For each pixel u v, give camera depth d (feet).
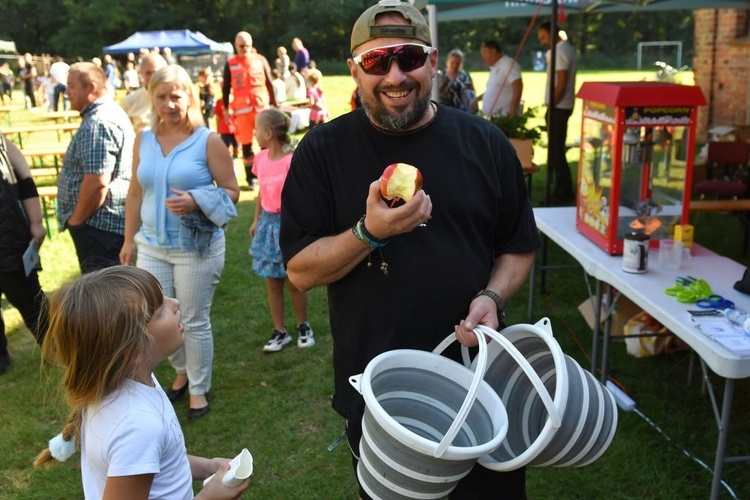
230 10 127.24
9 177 12.11
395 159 5.82
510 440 5.70
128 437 4.66
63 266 19.98
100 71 11.94
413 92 5.53
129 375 4.90
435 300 5.79
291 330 14.96
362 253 5.48
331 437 10.87
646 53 127.75
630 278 9.90
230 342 14.49
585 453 5.16
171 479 4.91
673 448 10.05
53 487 9.87
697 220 22.35
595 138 11.41
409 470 4.71
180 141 10.68
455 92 27.12
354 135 5.92
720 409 11.05
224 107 29.25
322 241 5.77
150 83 10.57
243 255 20.34
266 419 11.43
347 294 6.00
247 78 27.73
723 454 8.20
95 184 11.66
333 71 122.52
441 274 5.77
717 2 26.53
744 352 7.45
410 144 5.82
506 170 6.11
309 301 16.58
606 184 11.02
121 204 12.12
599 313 11.31
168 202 10.17
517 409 5.77
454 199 5.80
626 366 12.53
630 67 118.42
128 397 4.84
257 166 13.23
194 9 128.16
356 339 6.03
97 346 4.75
